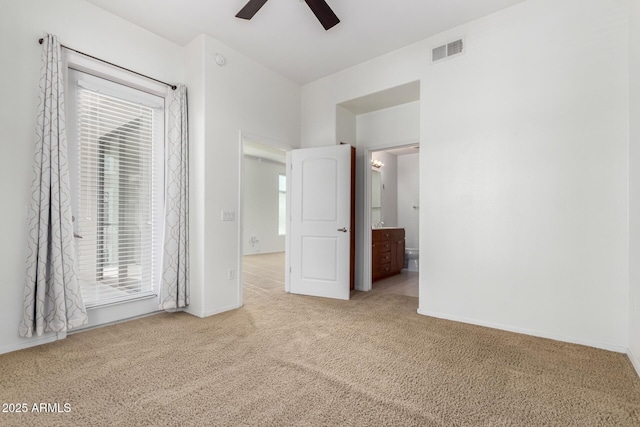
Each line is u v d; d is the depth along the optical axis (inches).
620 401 66.2
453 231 121.3
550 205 102.3
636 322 82.6
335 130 161.5
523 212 107.0
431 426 58.2
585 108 97.2
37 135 92.0
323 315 126.4
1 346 88.4
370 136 173.6
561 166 100.7
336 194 155.4
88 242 109.0
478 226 115.8
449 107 123.1
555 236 101.4
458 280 120.0
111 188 114.7
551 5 103.0
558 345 96.2
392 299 152.3
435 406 64.4
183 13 112.7
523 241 106.9
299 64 151.3
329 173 157.2
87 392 68.6
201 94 125.8
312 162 161.3
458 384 73.2
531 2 106.3
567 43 100.3
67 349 91.4
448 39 123.7
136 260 122.0
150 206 126.0
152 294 126.3
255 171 346.9
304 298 154.0
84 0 105.1
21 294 91.7
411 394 68.9
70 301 96.7
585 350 92.4
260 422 58.9
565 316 99.6
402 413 62.0
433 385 72.7
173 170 124.9
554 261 101.5
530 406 64.5
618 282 91.8
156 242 128.0
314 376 76.5
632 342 85.7
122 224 118.0
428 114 128.4
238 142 138.5
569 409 63.4
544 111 103.8
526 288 106.2
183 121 128.3
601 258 94.3
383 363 83.9
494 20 113.4
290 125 167.8
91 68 106.9
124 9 110.3
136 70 118.6
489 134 114.0
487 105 114.5
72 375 76.2
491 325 112.7
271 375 76.9
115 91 115.0
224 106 132.7
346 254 152.0
